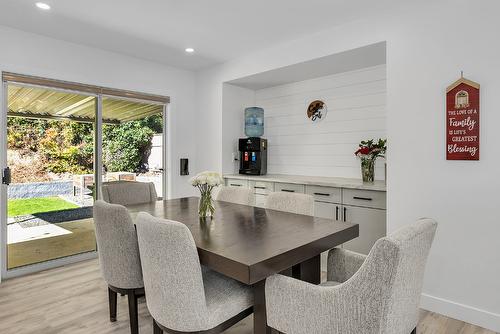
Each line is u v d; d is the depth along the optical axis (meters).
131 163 4.07
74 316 2.34
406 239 1.15
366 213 3.01
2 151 3.06
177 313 1.46
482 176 2.24
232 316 1.58
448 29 2.37
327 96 3.96
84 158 3.68
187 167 4.50
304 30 3.12
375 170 3.57
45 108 3.37
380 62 3.37
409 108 2.55
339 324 1.25
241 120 4.52
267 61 3.67
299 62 3.36
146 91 4.07
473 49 2.26
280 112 4.47
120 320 2.29
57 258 3.43
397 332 1.27
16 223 3.26
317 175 4.09
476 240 2.28
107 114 3.84
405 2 2.53
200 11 2.72
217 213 2.37
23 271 3.14
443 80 2.39
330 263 1.88
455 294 2.38
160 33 3.20
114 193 2.98
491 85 2.19
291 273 1.93
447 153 2.38
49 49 3.29
